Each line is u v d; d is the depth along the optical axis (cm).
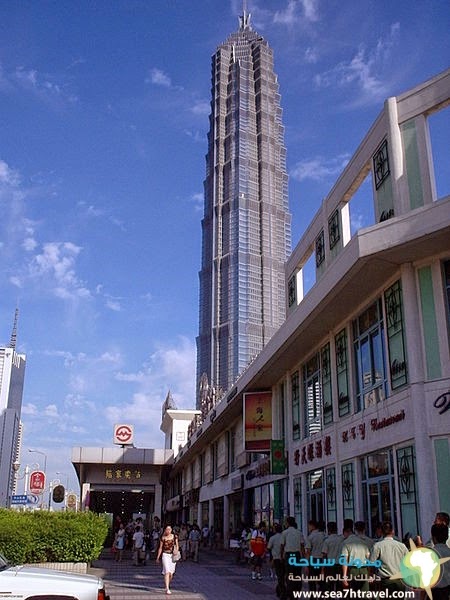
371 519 1761
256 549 2030
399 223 1495
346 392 2002
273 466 2659
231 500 4009
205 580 1992
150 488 5497
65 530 1927
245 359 16962
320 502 2228
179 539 3000
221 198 19225
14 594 770
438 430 1429
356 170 1942
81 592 793
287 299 2744
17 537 1858
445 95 1584
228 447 4016
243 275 17862
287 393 2709
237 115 19825
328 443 2133
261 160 19412
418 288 1557
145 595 1599
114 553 3045
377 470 1741
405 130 1661
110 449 5359
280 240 18812
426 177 1584
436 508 1398
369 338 1838
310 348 2400
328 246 2189
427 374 1488
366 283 1727
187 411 7612
